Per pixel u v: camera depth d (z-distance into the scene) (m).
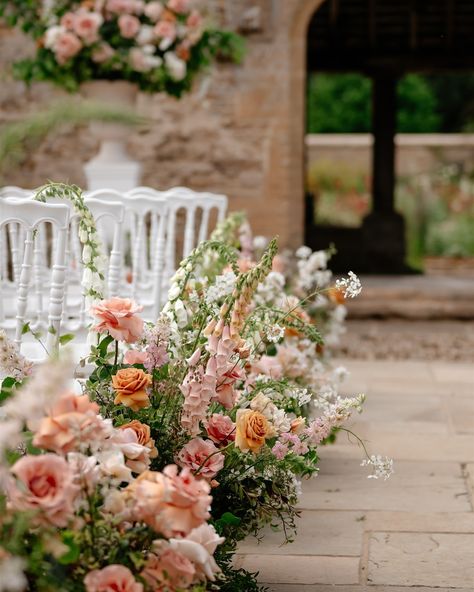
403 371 7.80
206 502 2.55
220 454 3.17
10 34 10.18
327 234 13.76
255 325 3.60
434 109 21.09
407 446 5.48
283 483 3.36
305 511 4.40
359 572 3.69
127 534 2.59
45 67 7.38
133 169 7.52
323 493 4.66
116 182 7.52
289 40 10.09
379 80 13.30
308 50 13.27
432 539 4.04
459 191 16.69
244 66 10.14
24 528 2.33
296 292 6.08
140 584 2.47
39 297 4.50
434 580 3.61
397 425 5.96
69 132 10.26
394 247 13.50
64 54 7.09
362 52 13.20
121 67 7.32
